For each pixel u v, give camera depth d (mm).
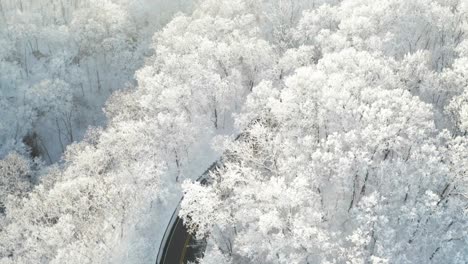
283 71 73188
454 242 48156
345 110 54469
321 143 55344
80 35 101188
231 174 50812
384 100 53906
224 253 52906
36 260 53531
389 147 49750
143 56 100562
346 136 49812
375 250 46750
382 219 44562
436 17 70688
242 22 83625
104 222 53531
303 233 44125
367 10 72000
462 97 55875
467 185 46969
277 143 55312
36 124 89875
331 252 45531
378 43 66938
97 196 57938
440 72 66312
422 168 47688
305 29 79125
